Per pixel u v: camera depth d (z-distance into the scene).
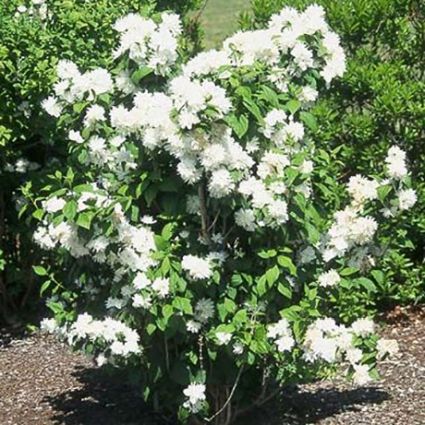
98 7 3.57
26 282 3.70
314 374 2.70
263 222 2.47
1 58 3.33
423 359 3.24
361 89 3.55
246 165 2.44
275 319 2.60
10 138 3.38
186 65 2.55
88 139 2.57
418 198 3.51
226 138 2.43
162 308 2.46
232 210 2.49
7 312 3.72
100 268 2.64
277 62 2.62
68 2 3.57
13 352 3.41
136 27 2.49
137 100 2.44
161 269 2.46
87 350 2.62
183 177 2.40
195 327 2.50
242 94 2.45
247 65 2.53
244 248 2.57
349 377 2.69
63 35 3.46
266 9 3.74
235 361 2.57
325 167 2.68
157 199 2.56
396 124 3.56
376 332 3.47
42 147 3.59
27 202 3.37
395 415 2.86
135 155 2.47
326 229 2.69
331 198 2.74
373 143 3.59
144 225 2.55
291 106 2.56
